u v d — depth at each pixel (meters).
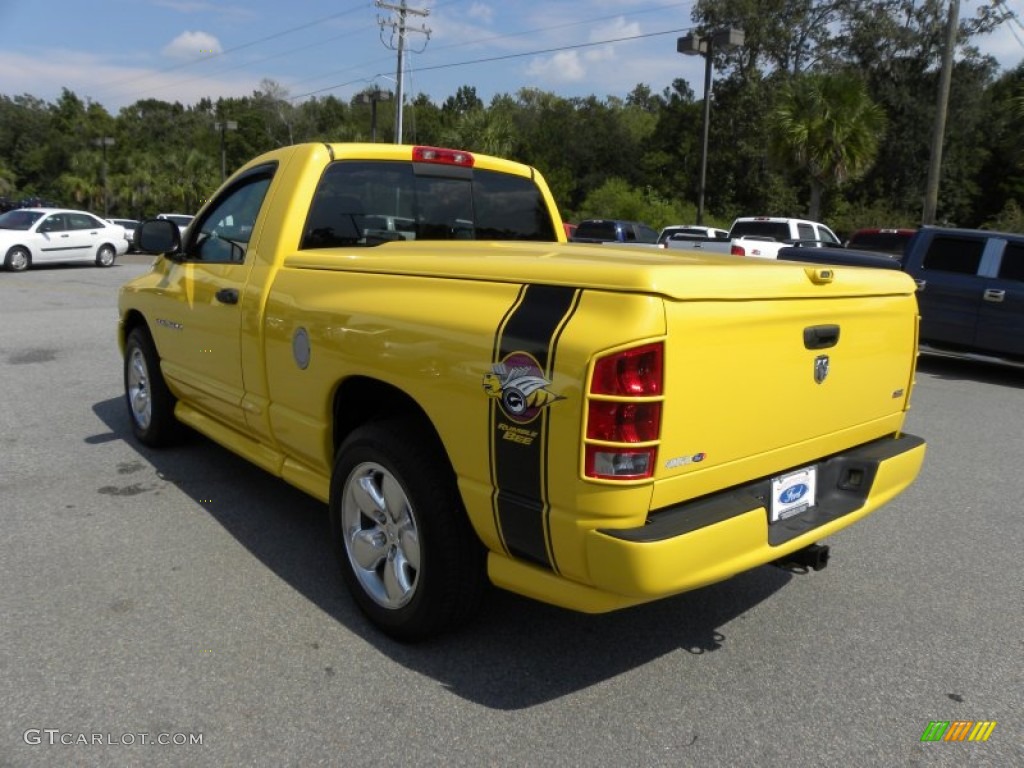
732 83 42.62
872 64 39.16
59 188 70.25
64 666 3.01
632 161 64.62
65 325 11.12
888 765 2.63
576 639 3.35
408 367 2.92
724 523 2.56
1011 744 2.75
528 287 2.64
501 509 2.66
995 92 39.75
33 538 4.14
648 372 2.36
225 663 3.07
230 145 84.38
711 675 3.12
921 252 10.68
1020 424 7.53
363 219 4.16
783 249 11.91
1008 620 3.63
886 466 3.30
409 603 3.12
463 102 88.38
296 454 3.84
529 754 2.61
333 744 2.63
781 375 2.81
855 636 3.46
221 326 4.18
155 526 4.34
